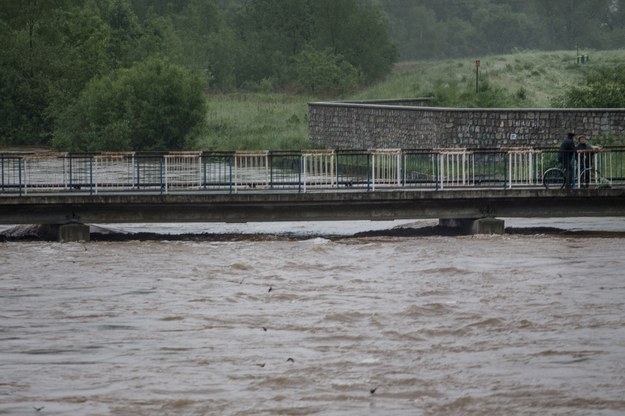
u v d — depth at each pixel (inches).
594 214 2010.3
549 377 1154.7
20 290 1549.0
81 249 1859.0
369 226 2193.7
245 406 1085.8
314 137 3668.8
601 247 1860.2
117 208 1931.6
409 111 3041.3
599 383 1135.6
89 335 1322.6
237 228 2175.2
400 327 1344.7
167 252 1839.3
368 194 1946.4
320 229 2150.6
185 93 4202.8
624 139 2650.1
